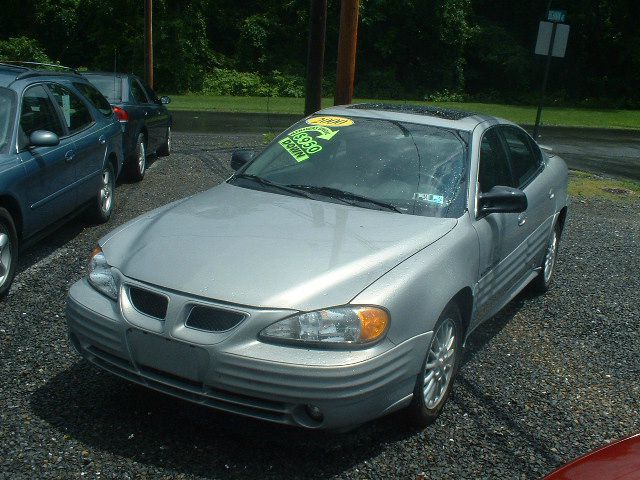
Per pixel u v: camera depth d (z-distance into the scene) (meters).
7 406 3.97
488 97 41.81
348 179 4.70
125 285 3.74
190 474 3.46
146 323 3.59
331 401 3.36
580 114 35.03
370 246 3.91
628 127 29.36
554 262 6.81
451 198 4.55
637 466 2.53
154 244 3.95
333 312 3.45
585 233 9.23
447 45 41.31
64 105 7.28
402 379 3.65
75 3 37.25
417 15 39.94
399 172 4.71
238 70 40.03
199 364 3.46
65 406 4.02
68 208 7.03
